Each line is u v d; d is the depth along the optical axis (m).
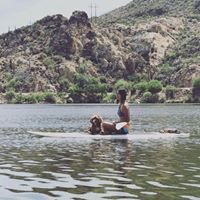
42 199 13.85
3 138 35.31
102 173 18.41
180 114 91.44
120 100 34.56
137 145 29.39
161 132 37.44
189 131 42.38
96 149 27.14
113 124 34.34
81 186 15.75
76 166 20.45
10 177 17.58
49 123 59.72
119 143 30.61
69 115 93.12
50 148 27.86
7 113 111.06
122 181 16.61
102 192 14.73
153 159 22.72
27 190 15.14
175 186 15.62
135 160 22.41
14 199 13.88
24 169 19.59
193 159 22.70
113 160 22.38
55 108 161.88
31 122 63.03
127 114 34.19
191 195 14.19
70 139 33.41
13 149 27.45
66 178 17.30
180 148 27.70
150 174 18.11
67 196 14.20
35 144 30.31
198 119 68.56
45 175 18.02
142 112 106.31
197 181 16.53
